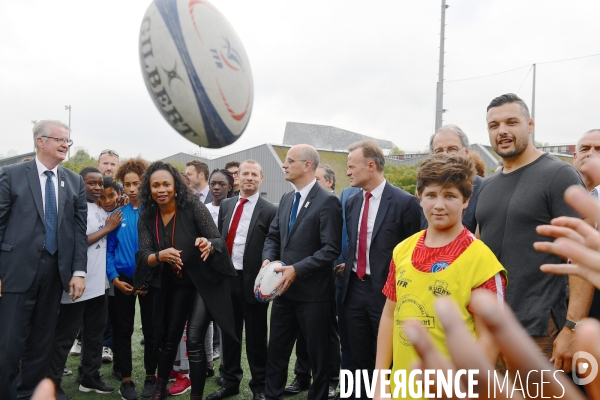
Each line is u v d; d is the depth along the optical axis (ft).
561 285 7.17
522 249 7.32
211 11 6.79
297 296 10.77
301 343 13.01
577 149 11.27
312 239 11.00
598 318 8.11
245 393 12.62
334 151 110.63
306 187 11.36
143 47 6.58
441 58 63.67
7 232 10.50
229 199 13.84
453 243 6.11
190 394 11.90
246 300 12.25
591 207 2.22
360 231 10.32
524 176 7.61
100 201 13.05
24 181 10.72
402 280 6.29
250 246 12.51
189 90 6.40
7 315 10.26
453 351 1.43
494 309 1.45
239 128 6.97
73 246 11.26
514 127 7.62
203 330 11.10
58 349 11.57
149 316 12.73
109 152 17.61
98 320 12.38
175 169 11.26
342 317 11.15
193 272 10.83
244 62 7.00
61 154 11.10
